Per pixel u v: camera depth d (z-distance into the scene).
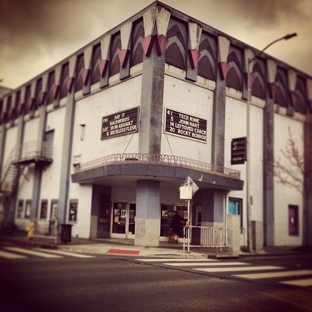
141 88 17.20
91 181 19.39
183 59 18.14
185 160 17.64
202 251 14.74
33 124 26.97
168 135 17.27
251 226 16.19
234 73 20.62
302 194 18.75
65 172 22.08
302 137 19.75
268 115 21.17
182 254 13.18
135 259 10.81
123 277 6.99
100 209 20.22
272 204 20.27
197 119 18.58
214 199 19.02
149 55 17.03
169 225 19.30
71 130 22.41
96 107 20.66
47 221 23.09
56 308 4.31
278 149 20.34
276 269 9.22
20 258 7.55
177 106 17.81
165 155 16.31
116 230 20.31
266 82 21.36
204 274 8.18
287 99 20.59
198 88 18.91
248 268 9.48
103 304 4.81
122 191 20.59
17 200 26.98
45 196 24.22
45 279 5.64
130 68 18.22
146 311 4.69
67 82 23.42
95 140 20.22
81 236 20.16
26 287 4.96
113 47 19.92
